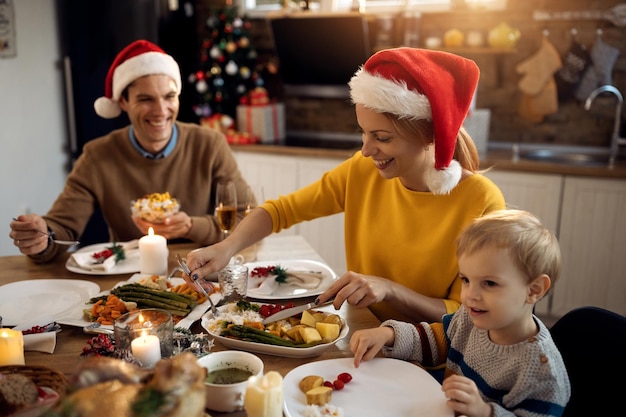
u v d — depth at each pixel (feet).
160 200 6.15
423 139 4.48
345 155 11.34
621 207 9.72
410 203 4.96
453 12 11.63
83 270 5.43
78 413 2.25
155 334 3.57
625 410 3.63
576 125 11.64
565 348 4.04
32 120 12.45
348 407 3.36
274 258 5.98
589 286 10.21
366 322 4.47
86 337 4.16
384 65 4.46
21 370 3.18
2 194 12.01
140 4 12.28
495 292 3.51
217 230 6.46
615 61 11.11
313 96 13.50
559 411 3.38
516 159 10.79
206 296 4.45
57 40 12.74
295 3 12.91
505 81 11.99
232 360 3.44
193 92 13.56
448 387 3.24
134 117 6.86
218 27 12.48
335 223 11.75
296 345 3.91
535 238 3.51
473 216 4.69
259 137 12.87
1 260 5.82
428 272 4.89
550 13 11.17
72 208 6.90
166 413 2.24
